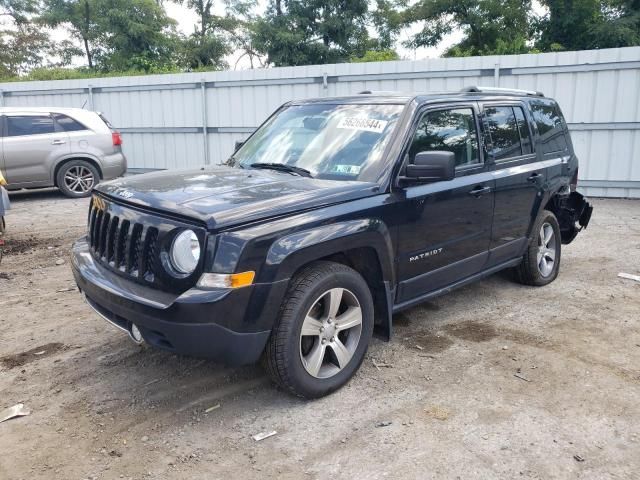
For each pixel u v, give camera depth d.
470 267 4.83
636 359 4.27
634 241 7.98
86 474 2.97
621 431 3.32
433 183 4.28
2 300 5.64
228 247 3.14
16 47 38.56
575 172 6.38
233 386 3.87
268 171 4.29
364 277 4.05
